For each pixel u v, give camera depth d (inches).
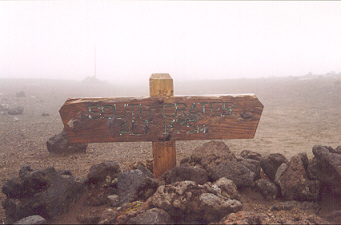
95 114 157.5
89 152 296.5
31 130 429.4
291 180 145.5
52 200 134.6
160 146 163.2
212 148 168.2
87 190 159.8
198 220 124.9
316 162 147.7
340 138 339.9
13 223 132.2
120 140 159.6
